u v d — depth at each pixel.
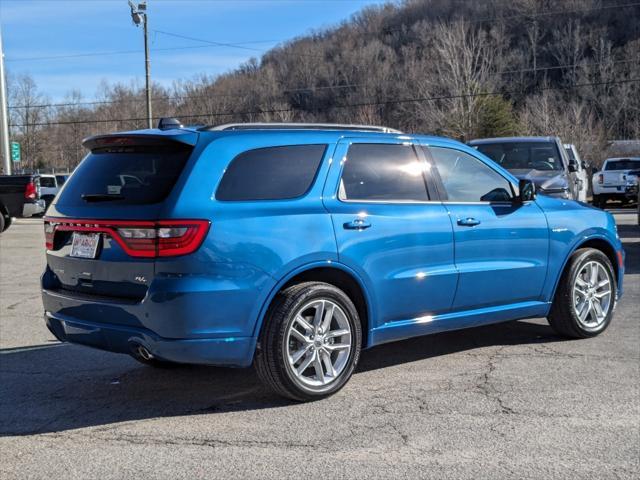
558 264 6.43
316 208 5.02
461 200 5.86
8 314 8.41
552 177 11.37
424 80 53.97
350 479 3.79
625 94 63.09
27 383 5.63
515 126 45.47
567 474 3.82
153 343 4.53
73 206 5.10
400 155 5.62
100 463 4.05
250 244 4.67
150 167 4.85
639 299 8.52
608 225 6.87
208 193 4.63
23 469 3.98
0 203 19.30
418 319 5.59
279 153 5.00
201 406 5.01
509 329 7.18
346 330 5.10
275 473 3.87
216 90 67.31
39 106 54.31
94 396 5.29
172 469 3.94
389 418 4.68
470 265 5.81
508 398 5.02
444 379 5.51
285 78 65.19
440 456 4.06
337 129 5.42
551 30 74.88
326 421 4.64
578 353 6.20
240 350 4.68
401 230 5.37
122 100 70.50
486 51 59.81
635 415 4.67
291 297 4.82
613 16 76.88
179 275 4.48
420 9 69.88
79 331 4.95
